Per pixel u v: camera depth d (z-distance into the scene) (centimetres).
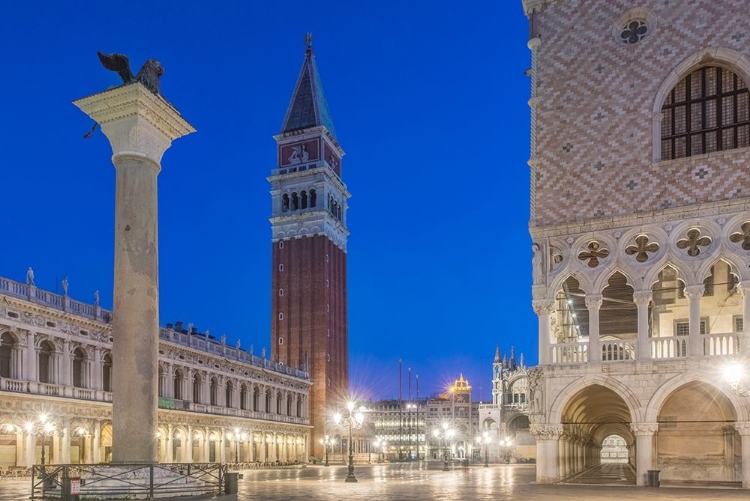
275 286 14662
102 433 7469
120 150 2788
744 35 3644
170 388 8481
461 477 6003
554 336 4653
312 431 13612
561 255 3900
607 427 6819
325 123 15562
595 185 3872
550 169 3991
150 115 2831
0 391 5806
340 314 15138
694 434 3844
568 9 4088
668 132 3822
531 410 3888
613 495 3114
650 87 3828
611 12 3972
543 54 4109
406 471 8088
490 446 16650
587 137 3931
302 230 14675
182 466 2742
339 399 14562
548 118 4038
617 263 3753
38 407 6297
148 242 2762
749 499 2892
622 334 5659
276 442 11606
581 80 3994
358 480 5569
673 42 3803
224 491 2820
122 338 2655
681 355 3575
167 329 8550
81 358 7150
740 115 3684
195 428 8931
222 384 9850
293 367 13725
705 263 3562
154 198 2831
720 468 3772
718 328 4131
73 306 7000
